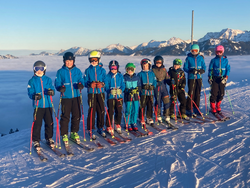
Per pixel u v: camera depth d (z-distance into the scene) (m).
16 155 3.73
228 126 5.03
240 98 8.22
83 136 4.58
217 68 5.64
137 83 4.75
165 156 3.56
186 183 2.79
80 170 3.17
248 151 3.66
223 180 2.83
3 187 2.77
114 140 4.30
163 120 5.50
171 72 5.37
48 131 4.00
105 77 4.39
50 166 3.31
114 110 4.68
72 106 4.09
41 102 3.82
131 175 3.01
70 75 3.98
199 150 3.77
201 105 7.20
